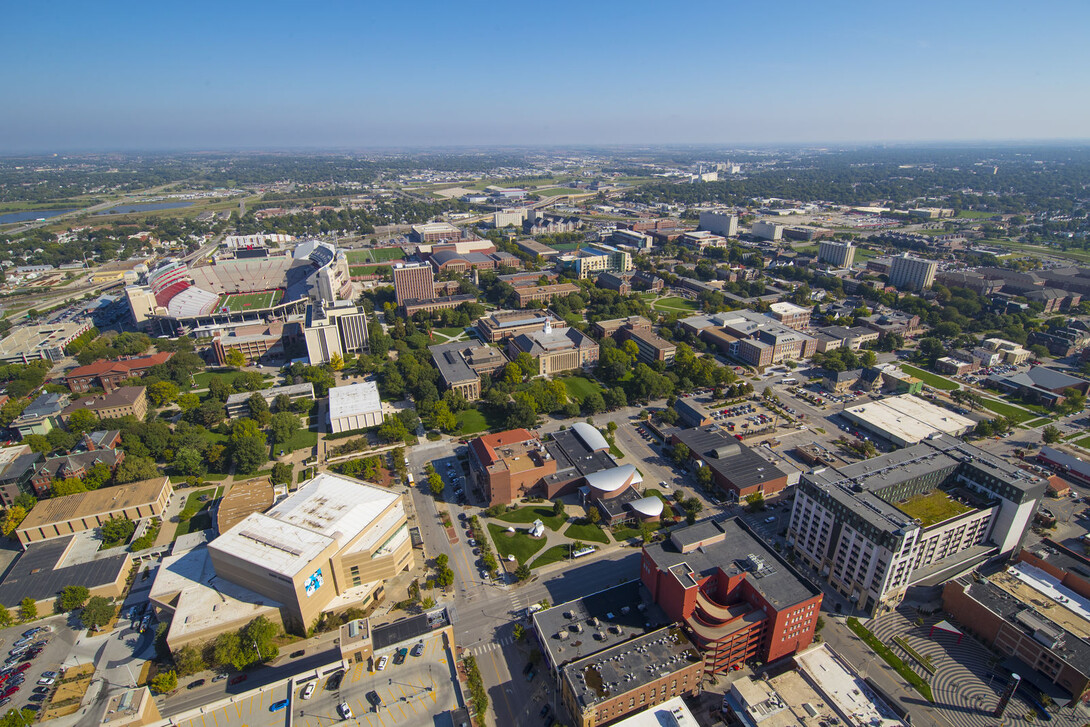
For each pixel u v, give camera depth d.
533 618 191.25
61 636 199.12
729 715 166.00
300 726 148.62
